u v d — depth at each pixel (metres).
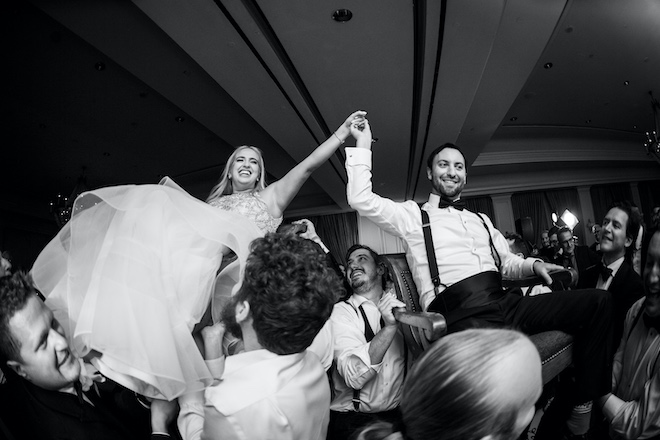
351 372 1.90
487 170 11.80
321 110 6.89
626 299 2.32
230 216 1.41
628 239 2.51
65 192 10.62
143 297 1.14
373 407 2.03
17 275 1.12
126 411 1.29
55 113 7.31
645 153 11.34
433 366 0.78
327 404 1.19
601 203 12.36
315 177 9.79
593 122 10.02
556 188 12.52
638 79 7.99
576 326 1.61
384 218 1.94
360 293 2.24
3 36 5.42
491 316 1.68
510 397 0.73
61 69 6.17
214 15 4.60
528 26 5.38
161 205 1.31
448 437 0.74
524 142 10.95
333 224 13.52
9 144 8.16
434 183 2.08
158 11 4.50
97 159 9.20
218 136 8.64
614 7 5.95
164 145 8.91
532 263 1.98
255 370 1.06
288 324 1.03
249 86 5.96
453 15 4.83
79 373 1.15
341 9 4.77
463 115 7.31
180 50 5.49
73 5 4.61
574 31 6.45
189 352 1.16
